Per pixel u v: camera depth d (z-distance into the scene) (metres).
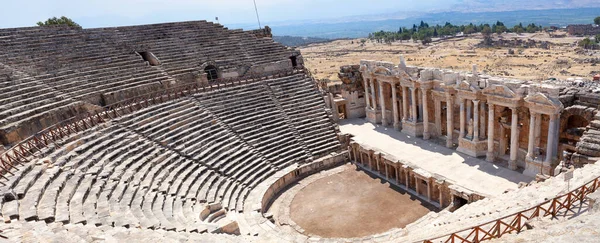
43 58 33.28
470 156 31.42
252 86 40.97
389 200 29.77
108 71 36.12
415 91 36.53
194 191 26.11
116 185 22.25
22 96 27.39
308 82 43.97
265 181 31.62
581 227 9.86
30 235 13.82
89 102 31.86
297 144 36.28
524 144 28.23
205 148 31.34
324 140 37.62
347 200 30.31
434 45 175.12
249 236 23.31
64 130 26.55
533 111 25.67
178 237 17.27
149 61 41.78
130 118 30.66
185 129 32.31
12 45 33.03
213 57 44.50
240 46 47.75
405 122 38.47
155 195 23.28
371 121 43.66
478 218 17.30
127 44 41.09
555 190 17.22
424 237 16.20
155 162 26.94
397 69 37.72
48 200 18.02
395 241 17.86
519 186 23.67
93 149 24.83
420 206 28.45
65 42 36.88
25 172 20.03
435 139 36.22
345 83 45.47
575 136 24.53
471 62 110.19
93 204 19.00
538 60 103.88
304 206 29.94
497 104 28.22
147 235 16.11
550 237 9.84
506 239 10.95
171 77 39.78
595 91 23.84
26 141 22.64
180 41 44.81
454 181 27.28
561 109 24.30
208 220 23.84
